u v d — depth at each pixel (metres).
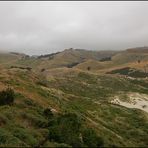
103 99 115.25
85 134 39.69
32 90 64.44
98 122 58.09
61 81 142.50
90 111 69.50
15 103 49.78
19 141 35.94
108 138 43.06
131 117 72.56
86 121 47.03
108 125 58.50
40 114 47.34
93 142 38.69
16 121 42.50
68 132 39.06
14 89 59.41
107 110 74.88
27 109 48.03
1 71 79.81
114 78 182.00
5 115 43.03
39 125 42.59
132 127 61.69
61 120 41.81
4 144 34.69
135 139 52.78
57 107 57.34
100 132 44.59
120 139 47.00
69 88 131.88
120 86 164.88
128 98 120.38
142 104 114.25
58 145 35.72
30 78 82.88
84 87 139.25
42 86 80.19
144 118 73.75
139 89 159.38
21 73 83.62
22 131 39.00
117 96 121.88
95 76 183.62
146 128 63.78
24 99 52.66
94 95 123.50
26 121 43.28
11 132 38.47
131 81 187.75
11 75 75.69
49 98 63.53
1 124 40.59
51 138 38.34
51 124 41.81
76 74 188.00
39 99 57.59
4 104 48.38
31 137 37.66
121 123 64.06
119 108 80.25
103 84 166.88
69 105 65.44
